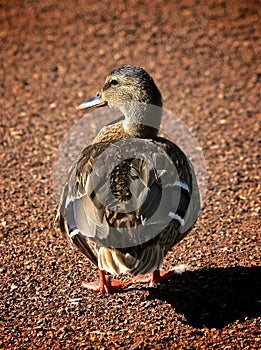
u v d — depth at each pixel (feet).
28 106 38.75
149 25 47.42
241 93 39.96
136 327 22.08
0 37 46.37
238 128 36.35
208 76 41.65
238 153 33.88
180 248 26.43
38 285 24.31
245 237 27.02
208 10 49.06
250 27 46.88
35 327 22.20
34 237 27.12
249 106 38.58
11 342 21.58
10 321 22.50
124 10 49.52
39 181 31.35
